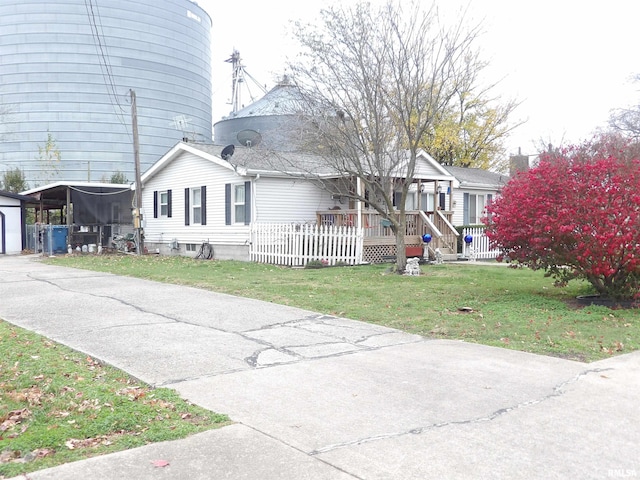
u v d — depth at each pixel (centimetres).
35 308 966
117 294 1127
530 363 641
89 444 404
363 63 1392
